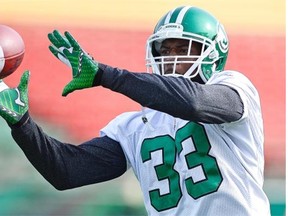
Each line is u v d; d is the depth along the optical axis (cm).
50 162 988
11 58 976
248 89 952
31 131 962
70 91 868
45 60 2019
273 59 2148
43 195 1881
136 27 2089
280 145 2039
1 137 1900
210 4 2142
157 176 995
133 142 1027
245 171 959
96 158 1023
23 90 948
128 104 2008
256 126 964
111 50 2073
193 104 862
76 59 873
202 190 957
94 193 1883
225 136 959
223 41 1039
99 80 866
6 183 1880
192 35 998
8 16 2045
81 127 1981
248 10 2162
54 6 2070
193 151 970
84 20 2073
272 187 1973
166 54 1021
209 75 1023
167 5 2108
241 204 951
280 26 2166
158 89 862
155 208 996
